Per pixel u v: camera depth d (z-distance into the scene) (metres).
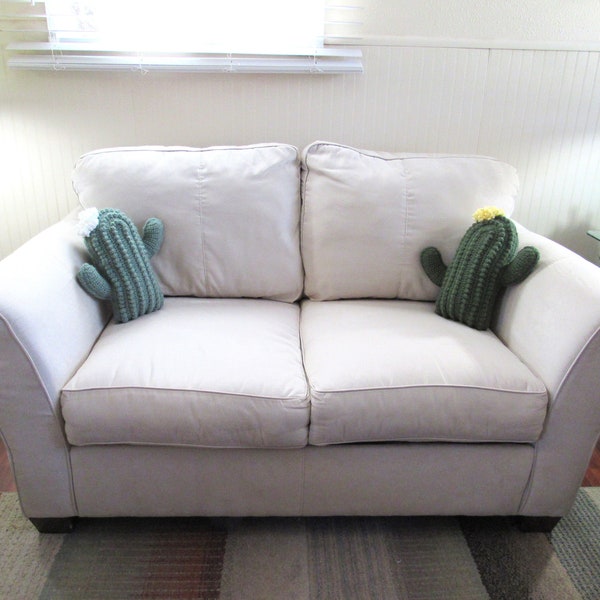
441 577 1.39
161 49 1.89
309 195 1.80
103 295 1.54
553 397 1.36
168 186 1.72
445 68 2.00
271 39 1.93
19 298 1.28
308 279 1.82
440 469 1.43
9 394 1.30
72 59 1.88
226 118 2.03
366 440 1.38
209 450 1.39
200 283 1.77
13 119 1.98
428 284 1.79
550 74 2.03
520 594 1.35
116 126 2.02
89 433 1.32
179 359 1.39
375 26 1.95
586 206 2.21
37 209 2.10
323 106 2.03
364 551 1.46
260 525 1.54
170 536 1.50
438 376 1.37
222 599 1.32
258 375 1.36
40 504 1.43
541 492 1.46
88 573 1.38
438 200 1.77
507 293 1.62
